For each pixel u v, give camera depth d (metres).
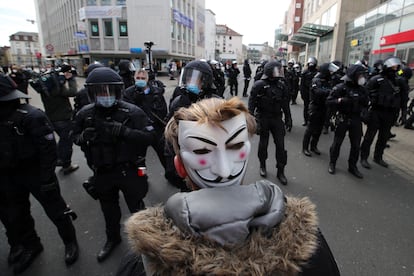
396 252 2.51
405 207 3.33
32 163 2.16
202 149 0.72
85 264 2.38
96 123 2.20
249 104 4.03
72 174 4.38
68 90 4.30
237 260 0.61
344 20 19.16
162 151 3.93
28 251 2.41
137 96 4.00
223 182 0.74
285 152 4.02
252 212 0.65
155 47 30.75
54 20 47.88
